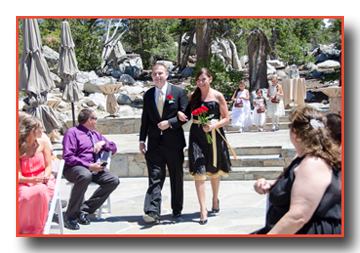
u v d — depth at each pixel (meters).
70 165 4.25
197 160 4.13
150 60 28.86
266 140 8.34
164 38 28.55
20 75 6.98
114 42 27.81
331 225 2.00
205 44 18.69
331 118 2.21
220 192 5.66
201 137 4.20
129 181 6.72
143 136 4.48
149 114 4.33
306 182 1.97
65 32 8.77
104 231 4.03
